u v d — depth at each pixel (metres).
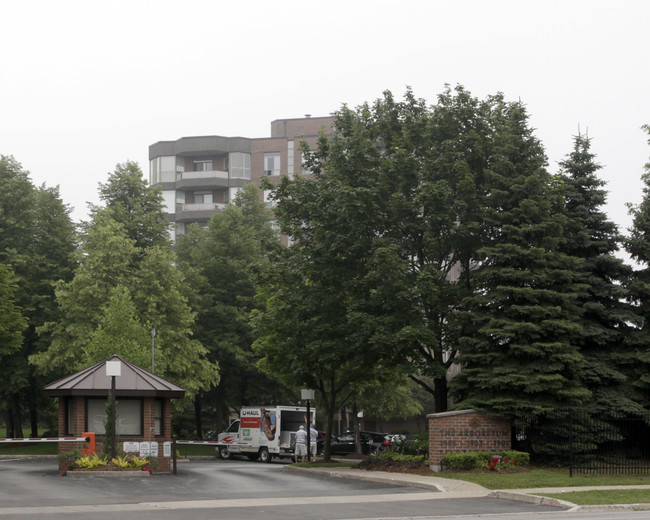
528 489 21.41
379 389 51.75
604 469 26.25
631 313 29.36
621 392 28.72
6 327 43.00
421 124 31.45
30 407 52.44
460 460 26.03
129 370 28.77
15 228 50.53
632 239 30.05
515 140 29.47
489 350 27.75
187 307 48.84
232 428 47.22
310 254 31.22
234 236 56.03
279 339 33.09
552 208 29.72
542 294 27.47
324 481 25.19
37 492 20.64
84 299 45.62
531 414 26.58
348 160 31.64
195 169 91.12
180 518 15.42
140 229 53.41
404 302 28.50
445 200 28.77
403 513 16.80
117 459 26.33
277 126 96.12
